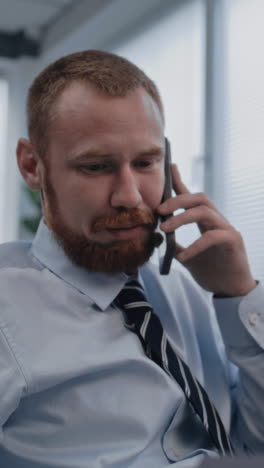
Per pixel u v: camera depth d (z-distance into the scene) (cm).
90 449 82
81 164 82
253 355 95
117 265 85
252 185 237
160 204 90
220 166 255
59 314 88
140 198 83
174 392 87
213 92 261
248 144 241
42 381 81
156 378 87
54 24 369
